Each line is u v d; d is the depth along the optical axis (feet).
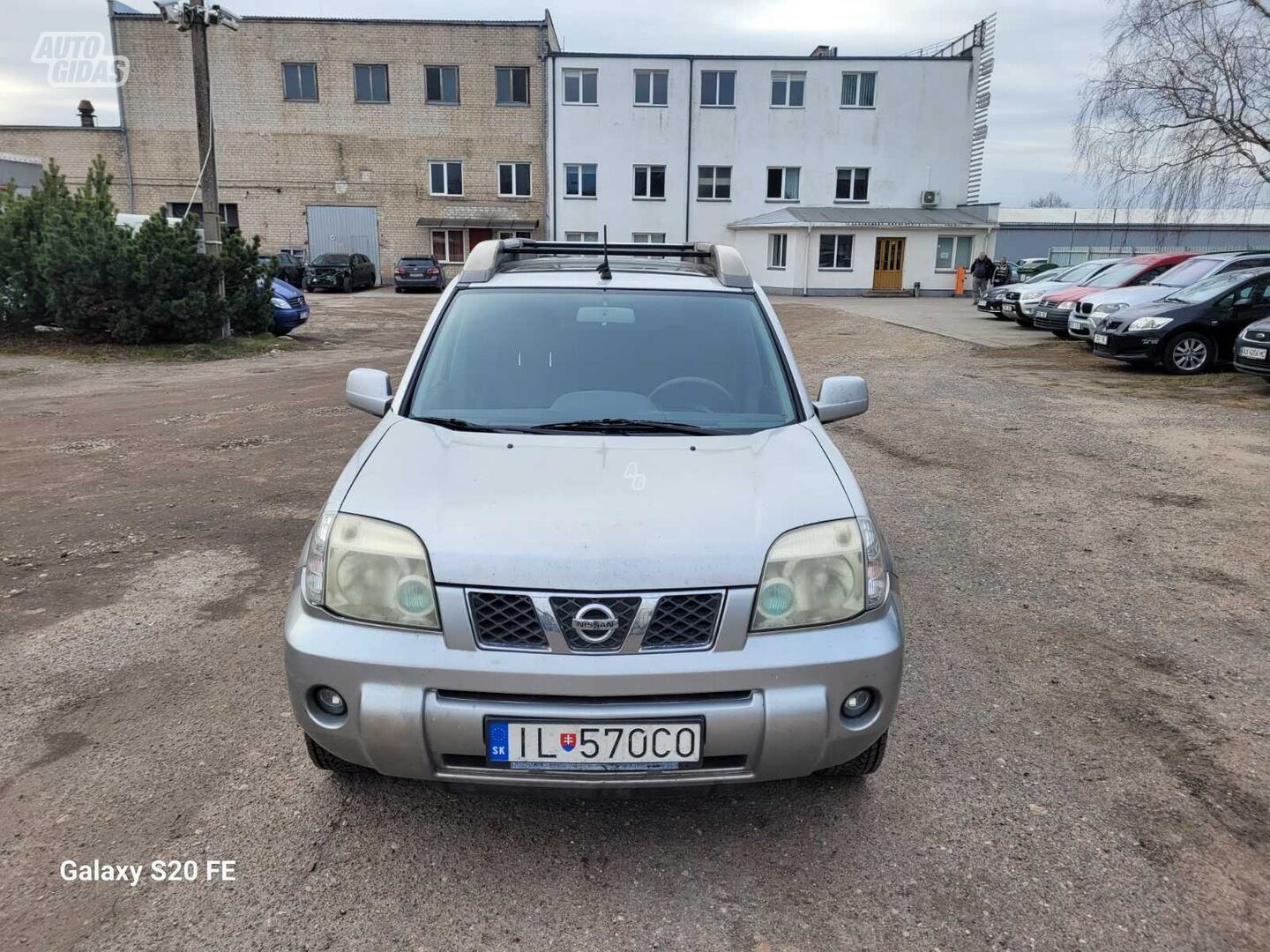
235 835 8.45
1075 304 49.75
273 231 115.14
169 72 111.14
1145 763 9.80
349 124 113.19
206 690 11.16
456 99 113.19
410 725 7.45
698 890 7.85
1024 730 10.48
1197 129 62.08
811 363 44.21
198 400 32.91
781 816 8.88
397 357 47.62
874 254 110.83
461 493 8.34
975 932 7.36
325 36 110.93
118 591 14.38
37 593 14.24
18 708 10.67
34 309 46.80
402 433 9.78
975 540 17.40
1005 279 99.60
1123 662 12.28
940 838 8.54
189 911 7.49
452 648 7.50
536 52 111.96
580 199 114.62
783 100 113.19
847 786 9.36
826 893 7.81
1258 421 28.86
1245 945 7.20
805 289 111.04
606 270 12.51
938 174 115.75
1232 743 10.21
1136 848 8.38
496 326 11.48
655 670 7.38
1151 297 44.93
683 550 7.66
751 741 7.54
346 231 115.75
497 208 116.06
